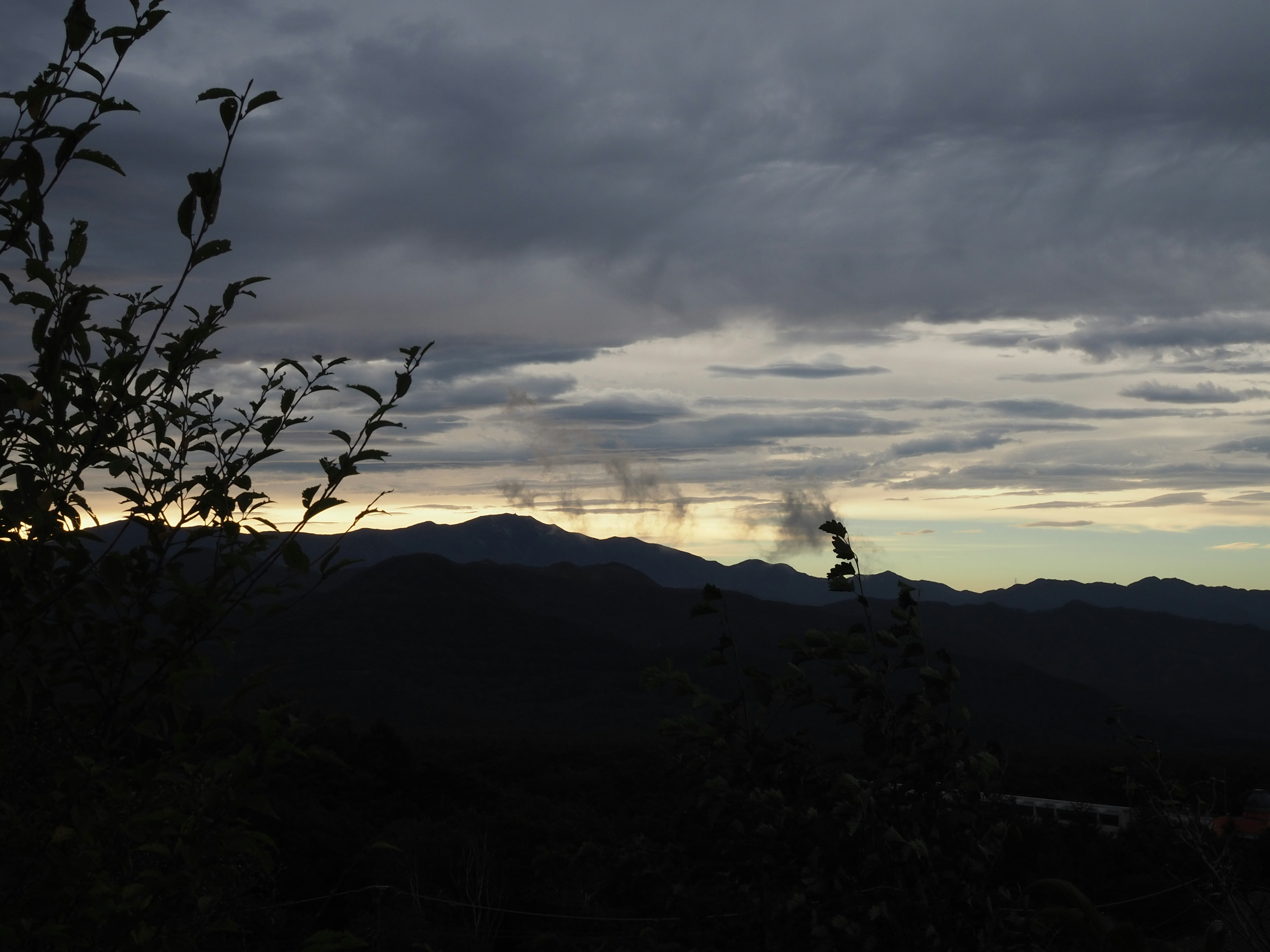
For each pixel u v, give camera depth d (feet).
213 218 7.02
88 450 6.61
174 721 6.72
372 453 7.43
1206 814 12.10
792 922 8.76
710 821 9.37
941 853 8.77
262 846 6.25
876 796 9.34
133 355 6.72
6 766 6.24
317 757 6.30
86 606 6.42
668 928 10.32
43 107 6.37
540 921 37.09
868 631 9.84
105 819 5.88
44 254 6.43
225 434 7.74
